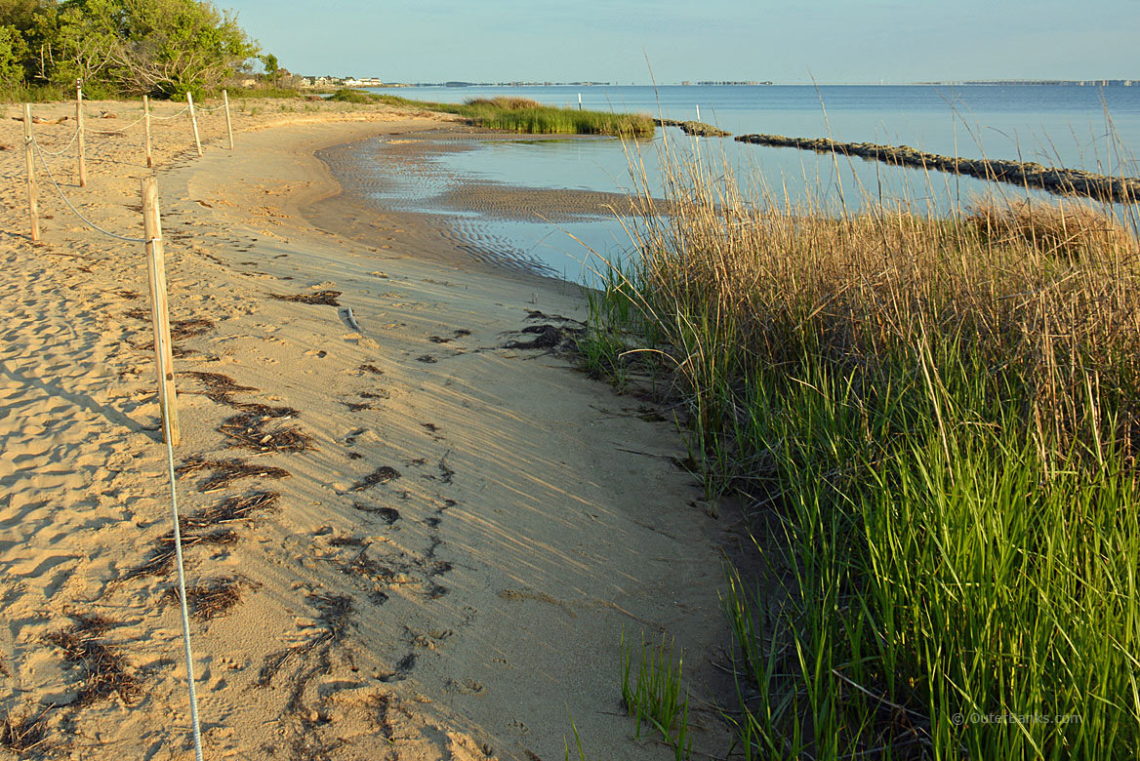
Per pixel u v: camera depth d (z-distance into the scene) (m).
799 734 3.02
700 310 6.64
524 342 7.10
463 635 3.51
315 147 28.84
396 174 22.11
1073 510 3.56
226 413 5.18
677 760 2.96
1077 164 17.38
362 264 10.14
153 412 5.09
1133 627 2.91
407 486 4.61
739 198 7.13
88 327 6.50
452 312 7.86
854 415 4.98
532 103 55.56
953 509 3.55
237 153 21.95
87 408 5.05
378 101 57.66
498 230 14.49
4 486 4.17
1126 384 4.47
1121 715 2.70
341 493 4.45
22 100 31.31
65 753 2.71
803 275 6.32
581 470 5.08
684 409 6.09
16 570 3.54
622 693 3.32
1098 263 5.21
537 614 3.73
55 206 11.75
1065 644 2.98
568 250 12.96
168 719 2.89
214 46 39.22
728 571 4.26
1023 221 6.87
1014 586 3.23
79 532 3.83
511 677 3.34
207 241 10.37
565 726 3.14
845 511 4.32
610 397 6.22
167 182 15.38
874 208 6.81
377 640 3.40
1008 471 3.76
